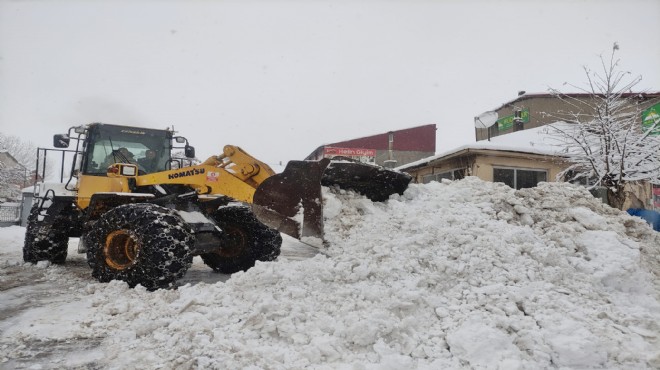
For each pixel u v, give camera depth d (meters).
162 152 6.36
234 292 3.39
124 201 5.01
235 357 2.47
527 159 11.05
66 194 5.98
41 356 2.67
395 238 3.75
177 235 4.18
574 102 16.11
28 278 5.23
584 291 3.24
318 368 2.36
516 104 18.59
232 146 4.84
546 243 3.82
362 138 25.30
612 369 2.43
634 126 9.72
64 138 6.10
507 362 2.32
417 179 14.20
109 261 4.45
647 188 11.27
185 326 2.92
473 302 2.98
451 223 3.92
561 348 2.47
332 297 3.12
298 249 8.12
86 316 3.43
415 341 2.63
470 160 10.91
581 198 4.60
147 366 2.48
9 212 22.39
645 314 3.02
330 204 4.24
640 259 3.84
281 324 2.75
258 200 4.32
